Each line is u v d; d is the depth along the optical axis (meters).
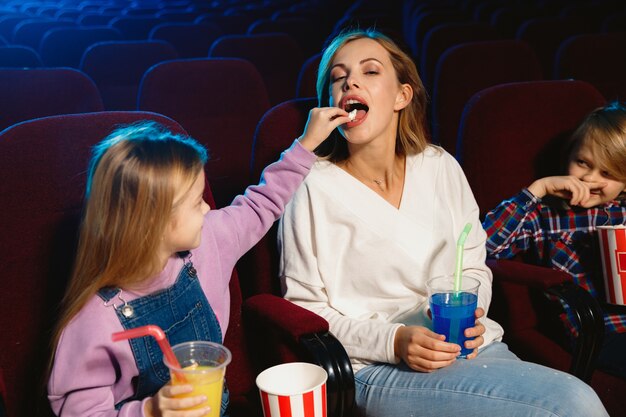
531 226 1.91
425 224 1.68
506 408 1.38
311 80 2.80
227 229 1.48
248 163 2.72
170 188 1.19
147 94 2.62
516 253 1.93
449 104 2.87
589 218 1.91
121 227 1.19
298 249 1.64
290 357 1.45
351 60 1.63
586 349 1.60
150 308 1.30
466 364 1.50
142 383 1.29
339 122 1.57
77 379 1.24
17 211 1.40
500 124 1.99
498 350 1.66
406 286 1.66
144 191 1.18
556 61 3.12
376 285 1.65
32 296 1.41
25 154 1.41
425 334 1.46
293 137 1.77
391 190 1.71
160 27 4.32
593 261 1.89
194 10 7.16
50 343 1.29
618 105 1.86
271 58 3.75
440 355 1.44
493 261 1.80
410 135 1.72
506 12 4.97
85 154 1.46
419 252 1.66
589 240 1.90
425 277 1.66
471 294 1.46
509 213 1.87
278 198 1.53
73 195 1.45
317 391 1.22
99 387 1.25
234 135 2.71
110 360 1.26
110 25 5.14
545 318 1.93
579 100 2.04
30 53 3.31
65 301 1.25
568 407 1.36
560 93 2.04
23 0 9.13
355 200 1.65
